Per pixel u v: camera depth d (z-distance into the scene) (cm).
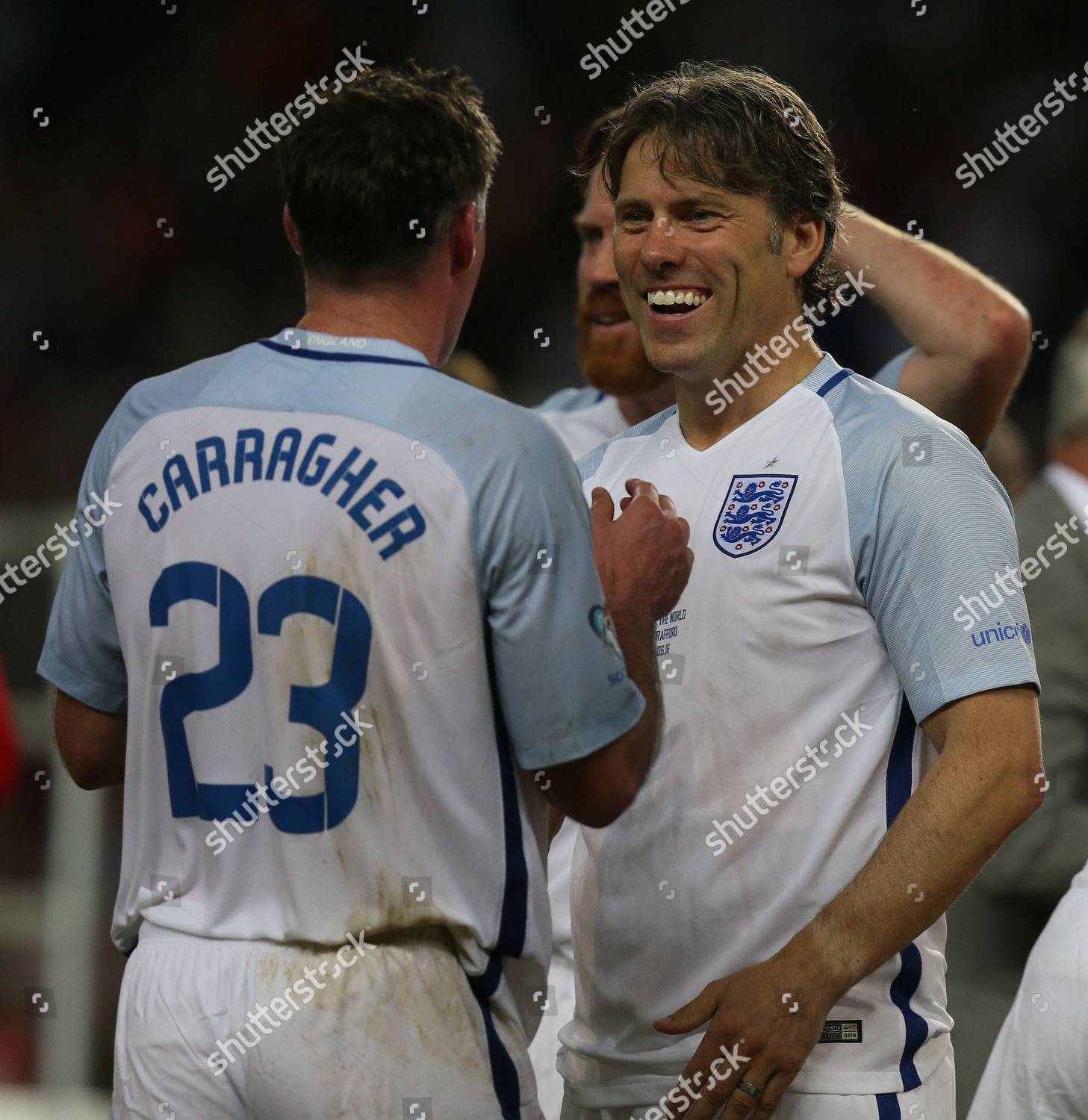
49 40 2617
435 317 538
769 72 2720
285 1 2644
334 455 495
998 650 533
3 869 1407
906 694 557
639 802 605
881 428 566
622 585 558
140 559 520
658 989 603
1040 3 2652
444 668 493
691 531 605
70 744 580
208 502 506
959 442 565
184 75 2633
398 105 519
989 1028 840
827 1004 529
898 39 2698
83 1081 1155
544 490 497
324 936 500
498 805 516
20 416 2448
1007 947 848
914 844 522
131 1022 525
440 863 506
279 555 494
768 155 584
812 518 569
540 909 538
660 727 570
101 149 2609
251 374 521
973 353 730
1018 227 2600
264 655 498
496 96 2625
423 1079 499
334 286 525
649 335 607
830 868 570
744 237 586
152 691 522
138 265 2556
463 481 488
